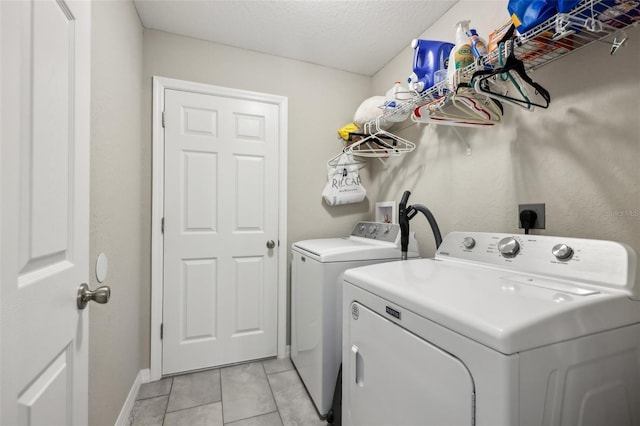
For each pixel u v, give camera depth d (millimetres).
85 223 771
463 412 604
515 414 532
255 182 2189
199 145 2047
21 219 515
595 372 646
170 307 1973
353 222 2471
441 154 1739
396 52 2195
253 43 2092
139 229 1836
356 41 2057
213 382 1894
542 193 1171
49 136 607
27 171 533
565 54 1032
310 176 2348
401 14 1770
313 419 1550
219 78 2092
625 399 690
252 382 1893
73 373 707
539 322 576
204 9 1748
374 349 908
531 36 891
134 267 1713
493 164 1395
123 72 1482
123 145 1482
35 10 554
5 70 472
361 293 987
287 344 2254
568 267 848
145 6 1720
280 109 2256
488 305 653
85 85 771
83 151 762
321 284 1548
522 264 963
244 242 2156
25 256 526
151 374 1901
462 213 1577
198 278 2041
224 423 1522
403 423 775
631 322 709
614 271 756
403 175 2105
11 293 483
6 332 470
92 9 1094
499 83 1227
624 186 931
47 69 599
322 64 2381
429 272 1012
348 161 2406
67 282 676
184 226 2012
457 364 620
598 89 994
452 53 1237
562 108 1098
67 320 675
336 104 2443
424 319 712
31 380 538
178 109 1996
